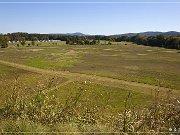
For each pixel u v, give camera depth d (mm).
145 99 33688
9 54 118562
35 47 178375
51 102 8031
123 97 32906
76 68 71938
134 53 130625
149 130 6477
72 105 7988
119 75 60125
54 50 146625
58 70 66750
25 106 7777
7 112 7664
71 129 6668
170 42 177875
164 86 44156
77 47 180625
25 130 6492
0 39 176625
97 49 159750
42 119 7422
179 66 78375
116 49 161375
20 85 9359
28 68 70062
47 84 9203
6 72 60219
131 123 6695
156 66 78375
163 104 7195
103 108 8266
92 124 7160
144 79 54188
